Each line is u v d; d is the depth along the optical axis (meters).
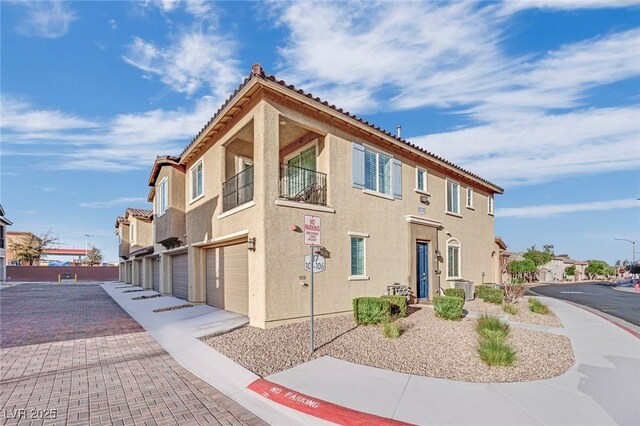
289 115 10.16
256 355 6.99
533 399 4.87
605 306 16.59
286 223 9.75
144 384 5.81
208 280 14.16
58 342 8.77
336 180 11.30
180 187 16.11
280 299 9.43
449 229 17.41
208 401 5.12
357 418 4.41
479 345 7.20
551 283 50.34
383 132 12.82
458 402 4.79
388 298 10.63
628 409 4.56
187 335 9.01
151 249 21.39
